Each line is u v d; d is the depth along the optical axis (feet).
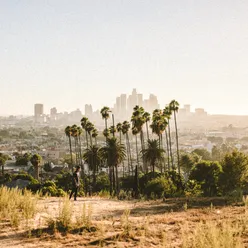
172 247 24.80
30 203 37.06
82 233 28.45
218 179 137.18
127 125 288.10
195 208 43.93
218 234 23.99
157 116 221.46
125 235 27.91
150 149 188.24
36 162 338.95
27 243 25.52
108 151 199.00
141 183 178.81
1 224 30.86
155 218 35.86
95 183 240.32
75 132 308.19
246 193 61.31
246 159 131.64
